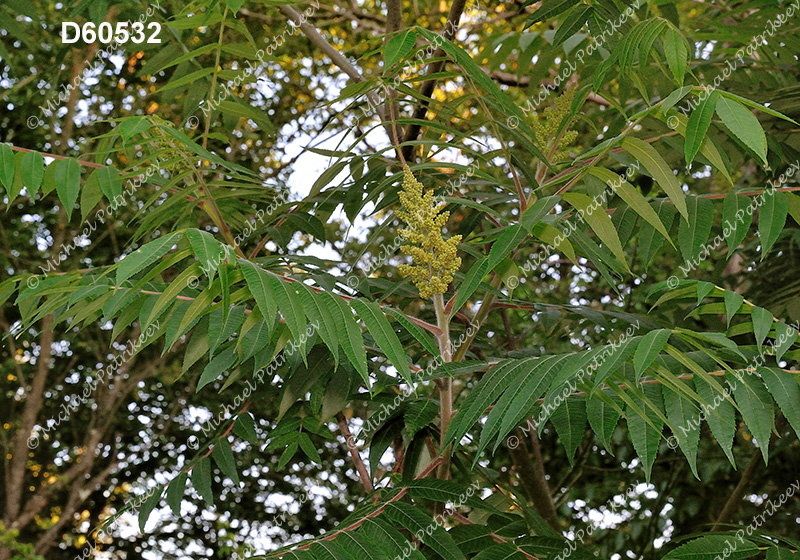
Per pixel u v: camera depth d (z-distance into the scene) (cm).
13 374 862
